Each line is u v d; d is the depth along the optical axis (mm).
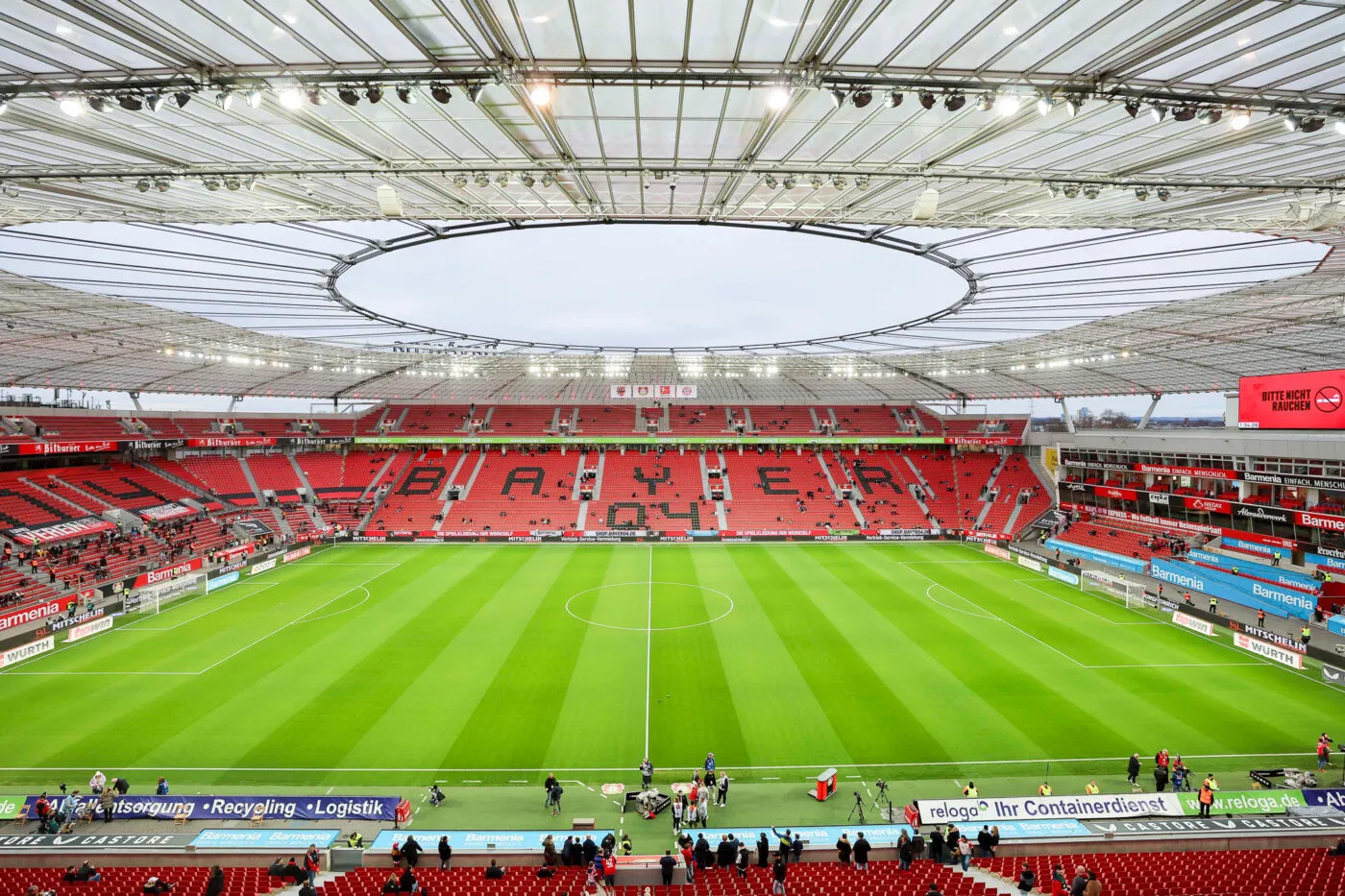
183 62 12047
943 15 10406
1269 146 15695
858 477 69125
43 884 15008
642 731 21984
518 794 18594
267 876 14961
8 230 23250
